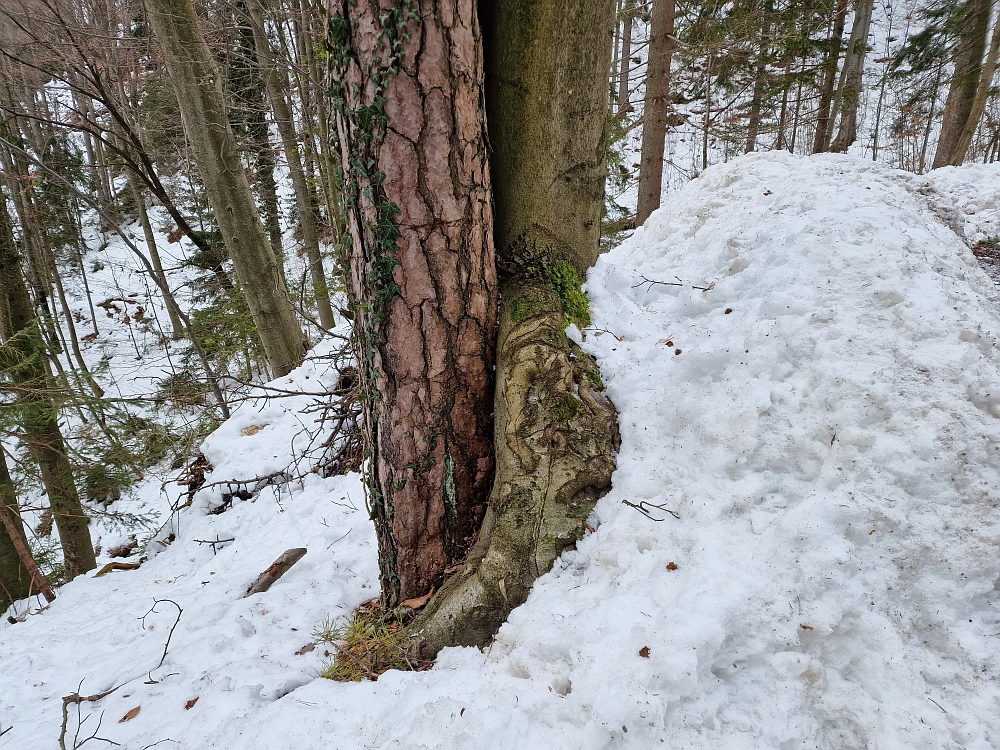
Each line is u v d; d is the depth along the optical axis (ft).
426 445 7.64
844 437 6.35
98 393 14.92
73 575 19.15
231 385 29.94
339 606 9.50
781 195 11.49
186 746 6.57
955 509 5.73
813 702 5.23
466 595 7.24
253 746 6.20
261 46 26.09
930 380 6.40
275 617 9.27
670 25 24.44
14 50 28.25
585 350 8.01
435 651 7.26
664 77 25.04
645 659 5.26
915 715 4.91
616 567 6.56
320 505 13.65
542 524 7.09
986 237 19.17
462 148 6.69
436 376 7.41
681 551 6.32
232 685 7.61
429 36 6.10
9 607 15.64
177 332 31.45
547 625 6.20
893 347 6.86
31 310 17.07
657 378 7.91
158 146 33.04
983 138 45.11
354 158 6.57
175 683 8.08
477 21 6.62
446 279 7.07
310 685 7.09
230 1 24.82
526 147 7.66
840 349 7.06
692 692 5.10
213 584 11.45
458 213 6.87
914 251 7.99
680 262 11.68
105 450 16.15
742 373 7.40
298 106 27.78
